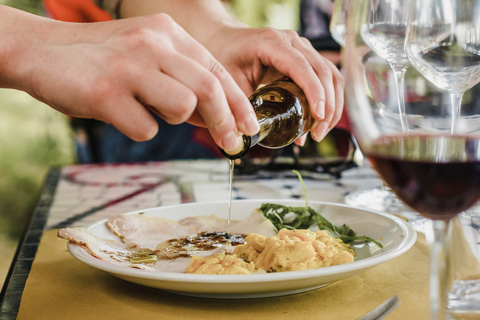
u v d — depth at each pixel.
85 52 0.65
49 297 0.69
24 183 3.43
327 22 3.17
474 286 0.57
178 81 0.62
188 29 1.19
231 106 0.66
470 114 0.63
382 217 0.89
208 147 2.98
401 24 1.05
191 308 0.64
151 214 0.98
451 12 0.77
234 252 0.79
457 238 0.66
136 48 0.63
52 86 0.66
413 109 0.72
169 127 2.97
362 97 0.46
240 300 0.66
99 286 0.73
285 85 0.94
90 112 0.67
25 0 3.37
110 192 1.44
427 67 0.81
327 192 1.35
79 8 2.58
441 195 0.44
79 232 0.82
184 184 1.51
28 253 0.90
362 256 0.80
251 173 1.61
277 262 0.70
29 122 3.39
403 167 0.44
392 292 0.68
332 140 1.56
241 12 3.77
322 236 0.81
